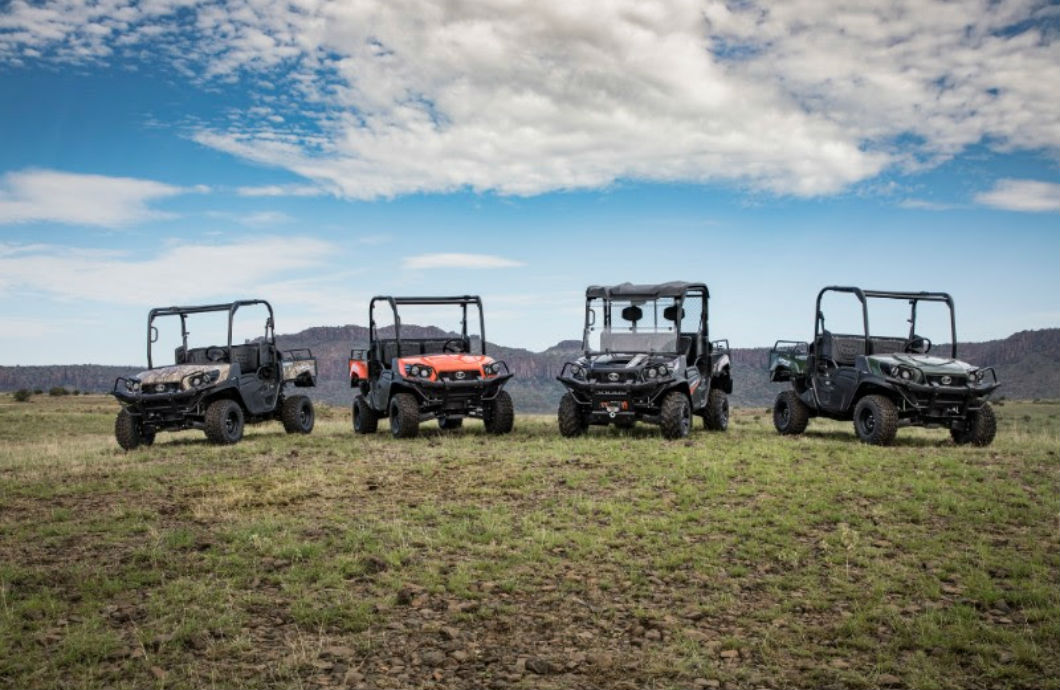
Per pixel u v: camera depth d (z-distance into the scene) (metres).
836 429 15.14
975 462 10.21
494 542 6.94
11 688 4.34
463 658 4.75
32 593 5.76
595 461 10.30
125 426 13.70
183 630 5.04
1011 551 6.74
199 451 12.69
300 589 5.79
